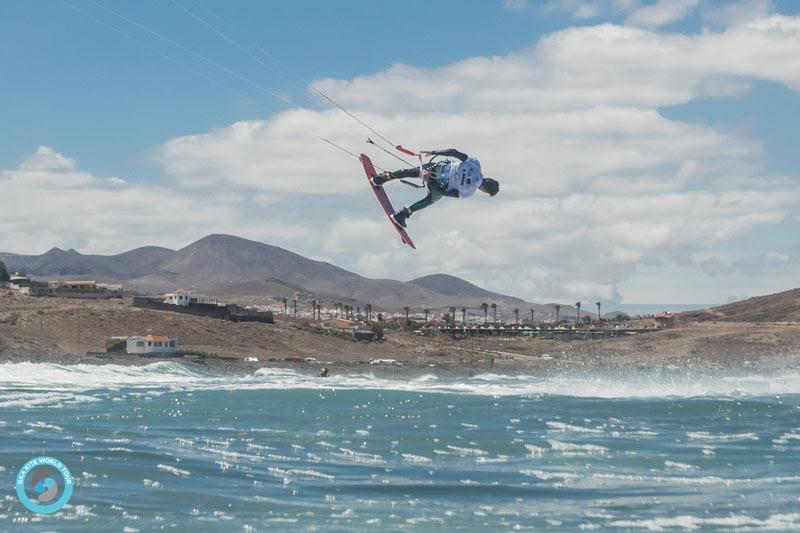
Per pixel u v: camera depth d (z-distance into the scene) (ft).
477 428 197.36
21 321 564.30
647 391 320.91
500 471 144.97
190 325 628.28
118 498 116.67
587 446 171.53
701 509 117.91
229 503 116.16
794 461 155.43
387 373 526.98
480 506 118.73
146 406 239.71
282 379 412.77
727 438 183.42
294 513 112.06
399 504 118.83
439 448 168.35
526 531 106.63
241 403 253.44
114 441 167.32
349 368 540.52
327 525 107.04
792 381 431.43
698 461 155.22
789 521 111.86
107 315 609.83
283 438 177.99
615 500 123.13
